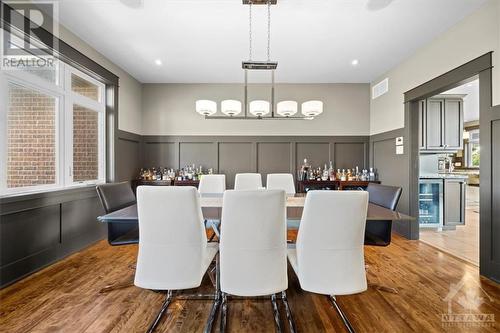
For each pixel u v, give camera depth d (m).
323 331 1.64
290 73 4.14
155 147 4.68
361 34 2.89
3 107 2.24
